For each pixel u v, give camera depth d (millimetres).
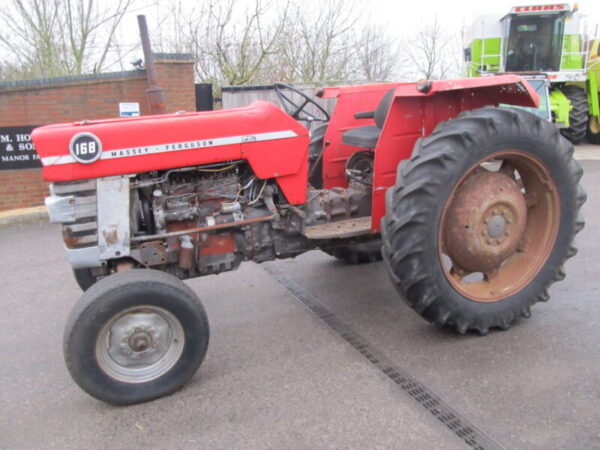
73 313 2545
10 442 2471
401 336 3324
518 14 12289
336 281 4309
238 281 4395
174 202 3053
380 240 3779
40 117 7156
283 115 3145
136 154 2828
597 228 5414
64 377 3031
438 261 2986
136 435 2480
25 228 6523
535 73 11680
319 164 4234
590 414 2467
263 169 3141
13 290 4426
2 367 3158
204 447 2367
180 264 3084
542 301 3418
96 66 11922
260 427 2484
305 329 3477
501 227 3189
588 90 12242
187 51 12359
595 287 3936
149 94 7168
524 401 2584
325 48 13320
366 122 4320
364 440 2355
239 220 3160
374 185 3373
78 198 2781
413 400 2635
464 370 2887
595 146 12188
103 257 2887
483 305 3172
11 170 7105
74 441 2461
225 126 3000
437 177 2875
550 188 3275
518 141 3057
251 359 3121
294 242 3426
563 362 2918
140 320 2662
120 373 2684
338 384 2809
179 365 2742
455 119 3080
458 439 2334
